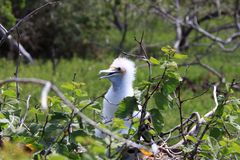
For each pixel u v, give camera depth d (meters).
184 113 15.88
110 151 7.54
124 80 10.60
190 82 20.94
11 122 8.66
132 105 8.54
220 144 8.53
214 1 23.86
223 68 23.97
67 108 8.45
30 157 7.93
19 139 8.45
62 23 24.78
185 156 8.73
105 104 10.51
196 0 24.14
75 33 25.11
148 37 27.55
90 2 25.44
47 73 21.48
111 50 25.92
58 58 25.27
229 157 8.92
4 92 8.91
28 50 25.22
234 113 9.09
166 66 8.44
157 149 8.98
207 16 24.94
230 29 27.62
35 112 8.92
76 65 23.17
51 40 25.16
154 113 8.55
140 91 8.63
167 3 24.64
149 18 26.62
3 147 8.12
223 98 8.97
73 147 8.39
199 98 18.28
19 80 6.11
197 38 25.23
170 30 29.03
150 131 8.60
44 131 8.52
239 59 25.42
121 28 28.03
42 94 5.47
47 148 8.38
